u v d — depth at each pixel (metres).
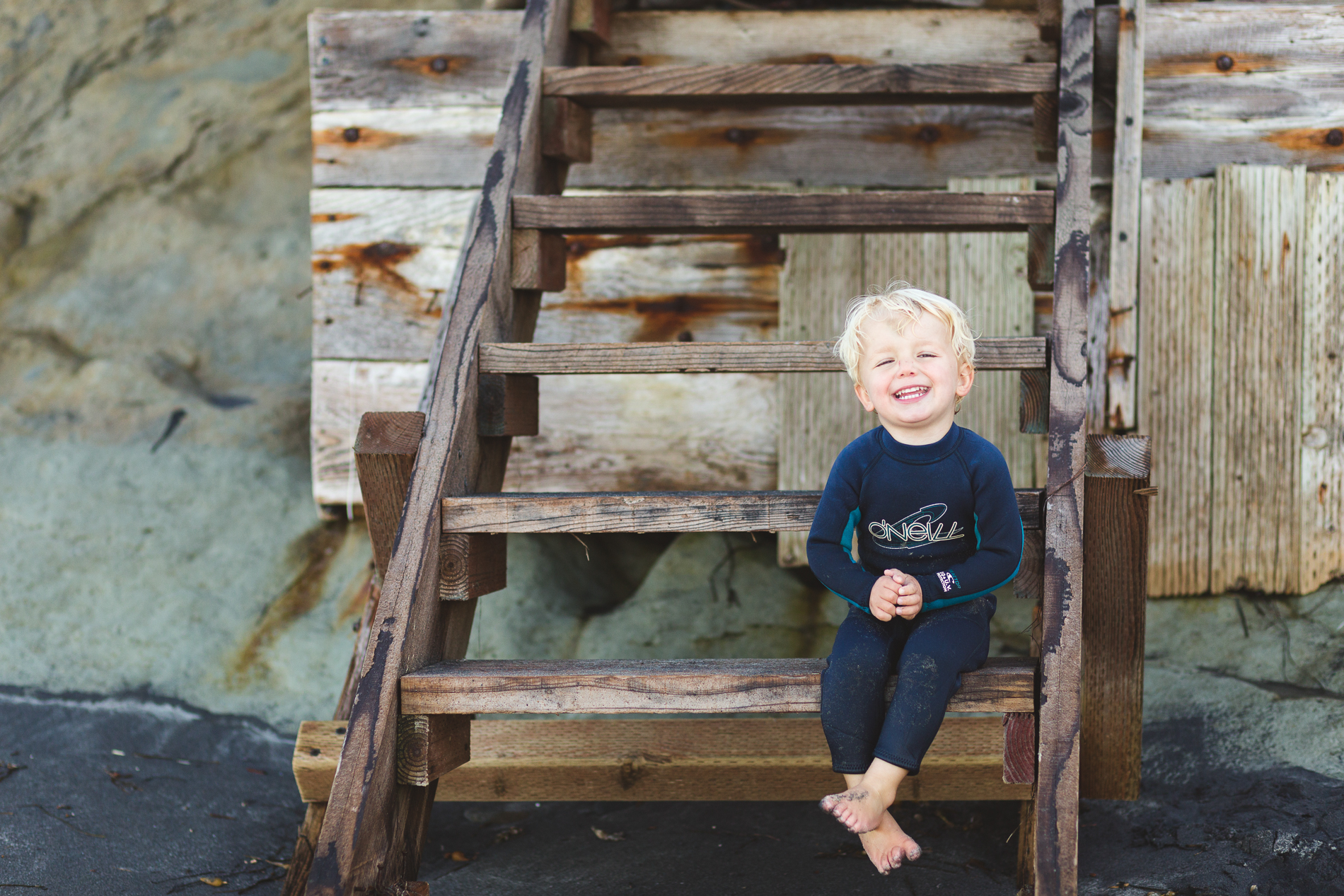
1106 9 3.43
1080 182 2.54
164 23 5.27
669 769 2.64
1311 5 3.59
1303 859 2.43
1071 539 2.10
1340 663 3.24
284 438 4.25
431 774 2.07
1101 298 3.52
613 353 2.42
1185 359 3.50
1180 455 3.50
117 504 3.94
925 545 2.08
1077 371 2.26
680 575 3.80
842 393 3.69
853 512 2.11
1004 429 3.60
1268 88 3.58
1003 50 3.70
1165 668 3.32
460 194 3.87
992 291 3.61
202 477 4.05
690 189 3.81
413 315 3.88
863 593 2.01
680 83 2.94
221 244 5.10
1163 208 3.49
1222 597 3.51
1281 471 3.48
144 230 5.12
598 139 3.83
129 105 5.27
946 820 2.79
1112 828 2.71
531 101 2.89
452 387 2.41
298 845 2.46
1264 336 3.48
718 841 2.73
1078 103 2.66
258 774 3.11
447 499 2.26
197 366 4.69
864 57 3.75
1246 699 3.16
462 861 2.69
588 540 4.06
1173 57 3.61
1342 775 2.84
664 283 3.81
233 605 3.69
